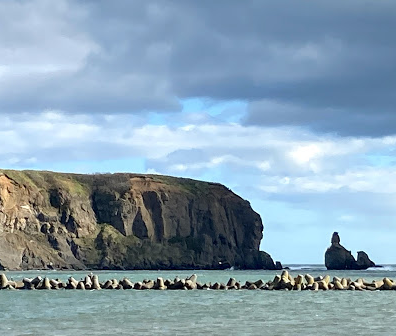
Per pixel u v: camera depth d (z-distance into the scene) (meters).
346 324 69.06
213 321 71.94
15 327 66.38
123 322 70.94
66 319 73.44
